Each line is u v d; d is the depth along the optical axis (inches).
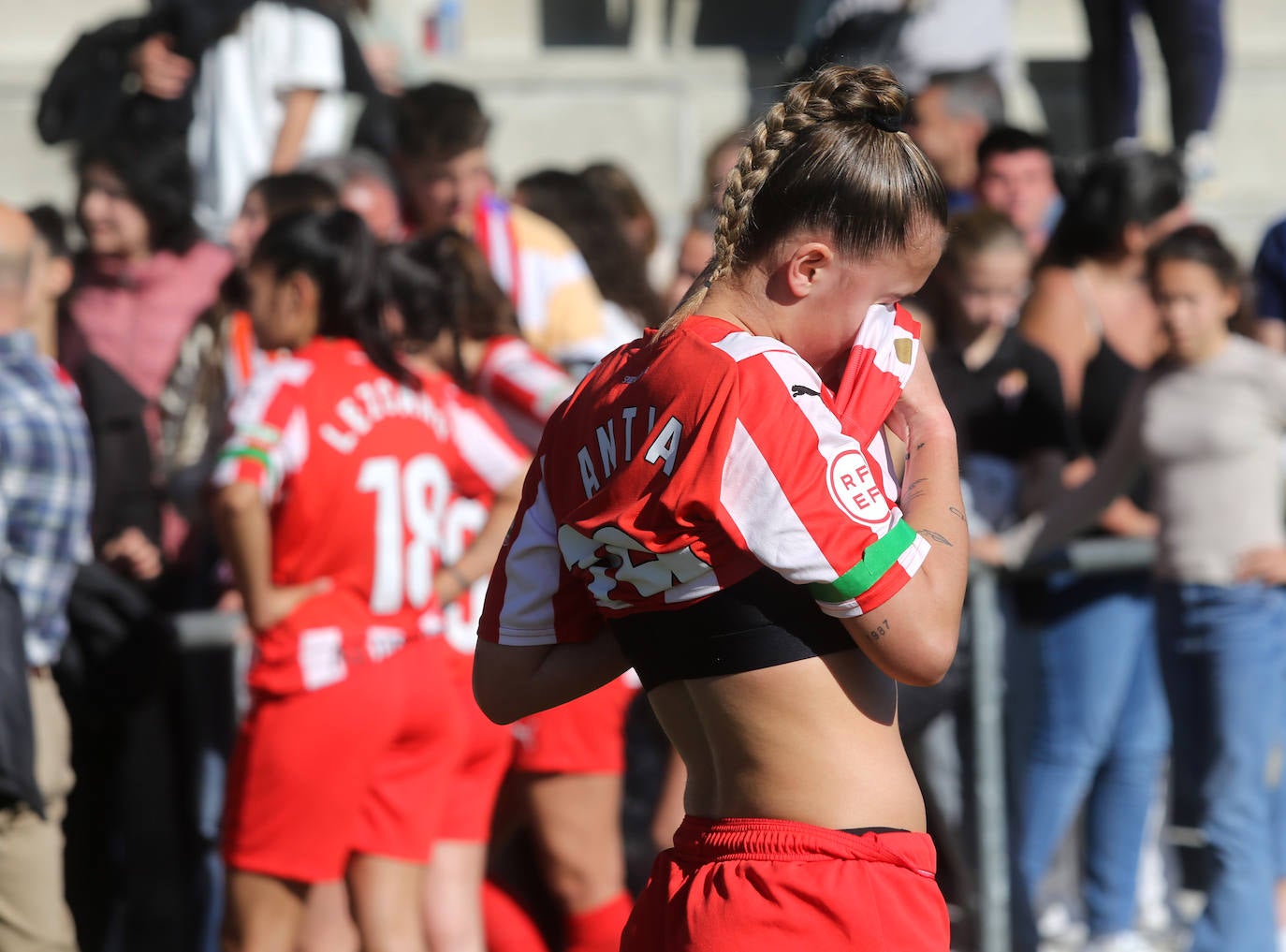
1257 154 1047.6
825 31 866.8
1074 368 561.6
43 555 425.7
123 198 616.1
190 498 535.8
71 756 475.2
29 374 430.3
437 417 456.8
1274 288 618.5
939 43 836.0
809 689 255.1
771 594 253.8
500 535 463.2
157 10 755.4
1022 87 1024.2
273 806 426.9
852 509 244.2
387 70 847.7
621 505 255.8
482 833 496.1
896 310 271.9
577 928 512.4
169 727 479.8
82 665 467.8
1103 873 555.2
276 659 426.3
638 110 987.9
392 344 455.8
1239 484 504.7
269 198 560.1
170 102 752.3
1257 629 505.4
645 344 268.1
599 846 511.8
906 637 245.6
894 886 256.2
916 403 270.1
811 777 256.4
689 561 252.1
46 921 434.0
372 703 430.3
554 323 582.9
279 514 426.3
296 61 742.5
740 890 257.1
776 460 243.4
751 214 255.0
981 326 536.1
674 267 815.7
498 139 974.4
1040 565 521.3
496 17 1117.1
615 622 271.9
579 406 272.4
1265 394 503.2
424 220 601.0
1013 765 529.0
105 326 615.5
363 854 447.5
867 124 250.8
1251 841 508.4
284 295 436.1
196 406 558.6
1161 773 576.7
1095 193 563.5
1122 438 521.0
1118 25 903.1
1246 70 1043.9
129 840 480.4
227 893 436.8
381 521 432.8
